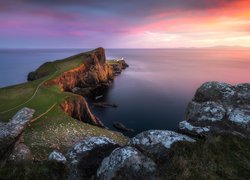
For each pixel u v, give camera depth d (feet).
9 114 178.19
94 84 411.75
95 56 441.68
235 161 39.91
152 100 316.60
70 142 146.10
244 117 56.49
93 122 230.48
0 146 53.67
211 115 59.77
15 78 504.84
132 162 37.19
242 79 494.59
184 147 41.09
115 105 287.89
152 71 647.97
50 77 319.47
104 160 40.11
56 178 36.52
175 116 249.75
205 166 37.09
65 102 221.25
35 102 210.18
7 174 35.53
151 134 45.91
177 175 34.53
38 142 133.49
